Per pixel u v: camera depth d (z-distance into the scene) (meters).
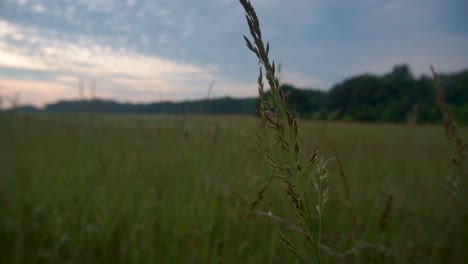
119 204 2.75
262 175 2.28
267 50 0.72
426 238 2.54
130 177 2.97
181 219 2.42
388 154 5.50
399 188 3.55
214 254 2.08
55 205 2.88
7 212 2.77
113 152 3.91
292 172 0.76
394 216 2.70
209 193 2.77
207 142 3.09
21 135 5.14
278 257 2.03
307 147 1.86
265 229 2.22
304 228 0.80
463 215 2.60
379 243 2.10
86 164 3.93
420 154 5.23
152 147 3.38
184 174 2.99
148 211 2.66
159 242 2.30
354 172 3.29
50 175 3.71
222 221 2.47
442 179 3.69
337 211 2.50
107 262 2.13
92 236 2.33
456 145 1.31
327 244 2.04
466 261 2.18
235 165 3.02
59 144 5.38
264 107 0.73
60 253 2.33
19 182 3.37
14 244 2.29
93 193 3.00
